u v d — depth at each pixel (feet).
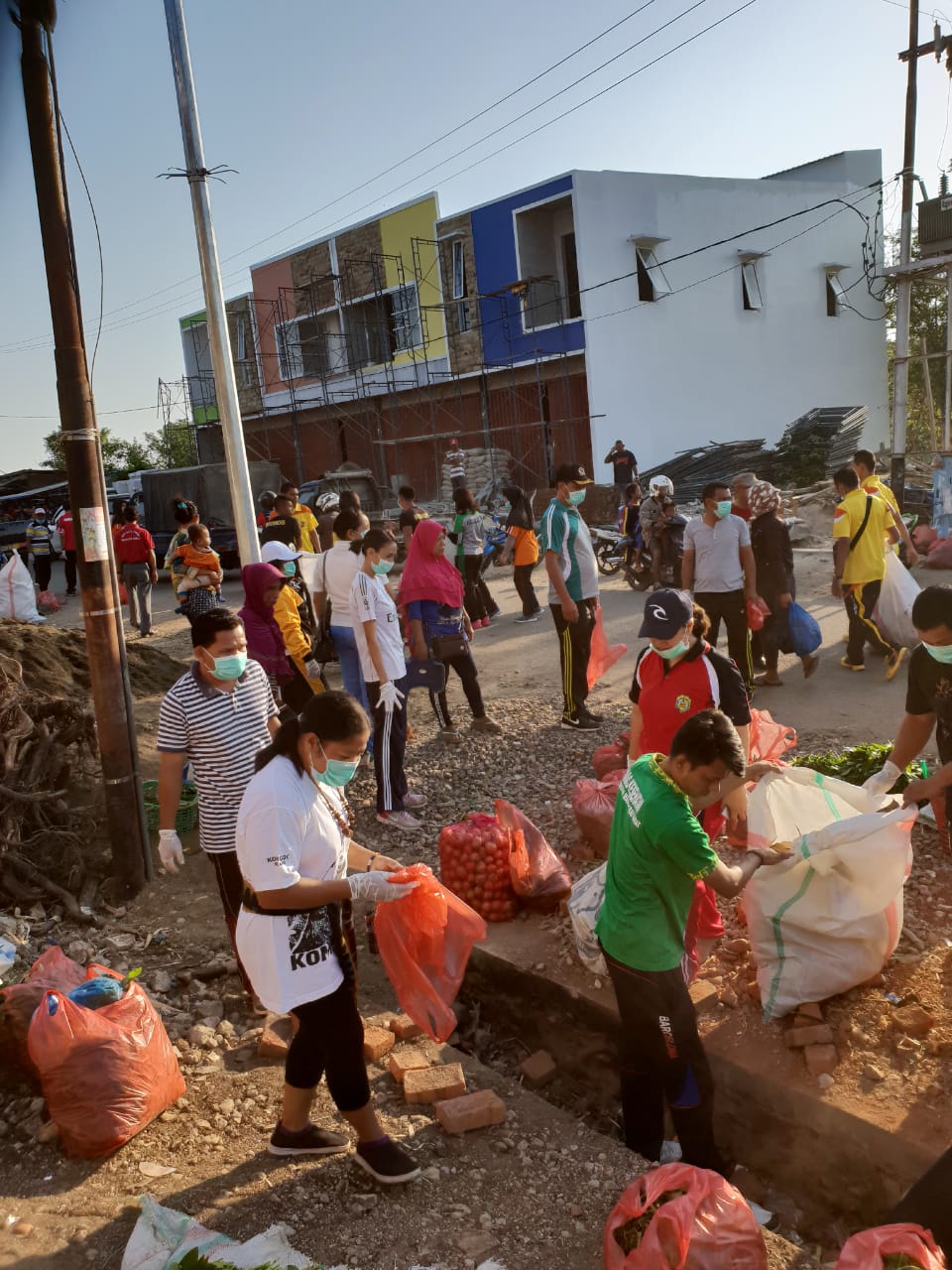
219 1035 14.37
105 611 18.40
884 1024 12.75
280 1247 9.84
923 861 16.70
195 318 128.57
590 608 26.14
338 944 10.87
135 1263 9.67
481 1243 10.27
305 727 10.44
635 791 11.18
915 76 53.47
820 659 32.07
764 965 13.30
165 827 14.11
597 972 14.74
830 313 99.04
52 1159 11.74
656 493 46.42
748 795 14.60
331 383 110.93
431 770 24.91
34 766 20.20
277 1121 12.36
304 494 90.89
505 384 91.04
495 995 15.92
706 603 26.32
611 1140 12.10
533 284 86.53
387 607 21.13
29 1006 13.11
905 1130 11.03
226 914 14.67
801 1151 11.94
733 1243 8.79
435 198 93.76
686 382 87.20
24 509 131.75
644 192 83.10
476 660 37.22
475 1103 12.31
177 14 31.48
